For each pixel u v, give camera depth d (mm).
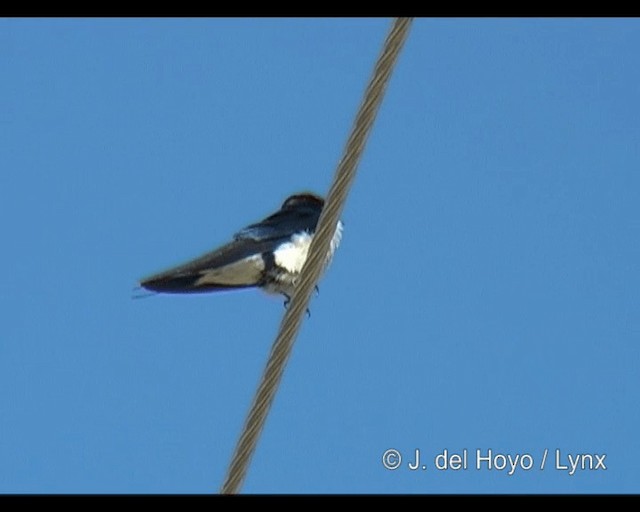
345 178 10648
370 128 10625
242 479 10539
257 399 10656
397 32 10516
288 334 10688
